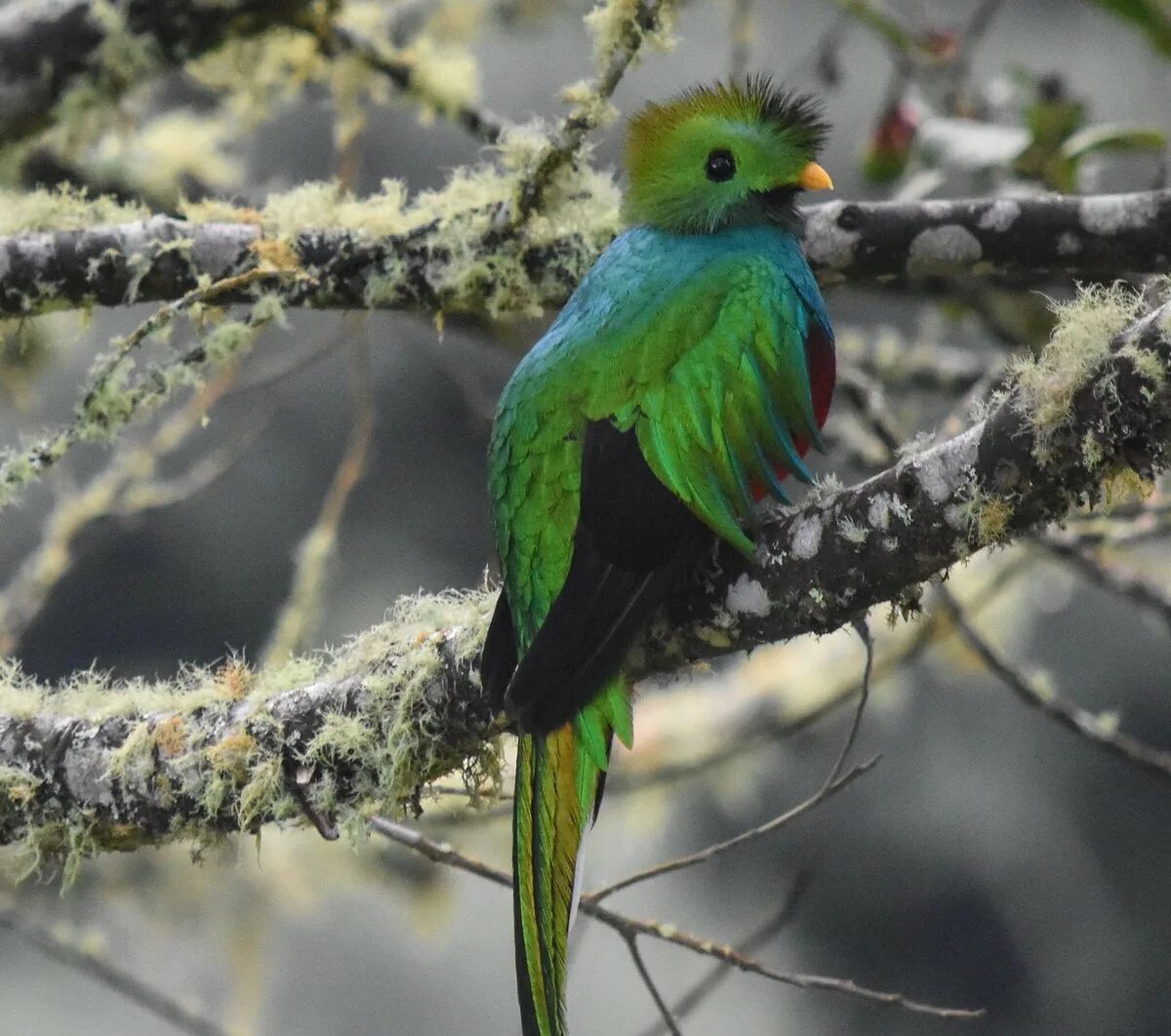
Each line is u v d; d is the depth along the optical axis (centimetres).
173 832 691
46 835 700
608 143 1323
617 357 650
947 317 1162
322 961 1830
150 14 964
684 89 799
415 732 662
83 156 1099
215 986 1390
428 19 1256
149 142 1175
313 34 988
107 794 688
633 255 710
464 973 1822
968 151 1045
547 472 639
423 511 2102
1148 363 527
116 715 695
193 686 705
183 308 792
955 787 2066
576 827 611
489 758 672
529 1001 610
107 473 1145
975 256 813
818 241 807
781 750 1323
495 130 995
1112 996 2077
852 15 1163
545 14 1338
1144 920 2062
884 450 1116
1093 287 566
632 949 716
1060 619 2075
